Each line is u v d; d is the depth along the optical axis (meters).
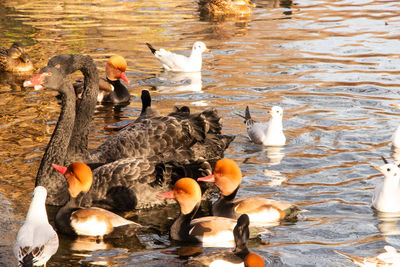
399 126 14.16
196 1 34.50
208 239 9.97
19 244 9.04
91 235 10.17
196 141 13.16
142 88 19.25
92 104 12.36
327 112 16.64
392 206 10.95
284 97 17.95
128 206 11.34
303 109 16.89
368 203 11.42
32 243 8.99
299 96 18.02
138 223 10.85
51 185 11.49
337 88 18.72
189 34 26.50
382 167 11.06
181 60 21.11
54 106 17.28
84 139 12.27
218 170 10.97
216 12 31.00
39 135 14.80
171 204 11.72
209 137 13.63
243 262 8.93
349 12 31.27
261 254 9.40
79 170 10.52
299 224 10.54
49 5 32.28
